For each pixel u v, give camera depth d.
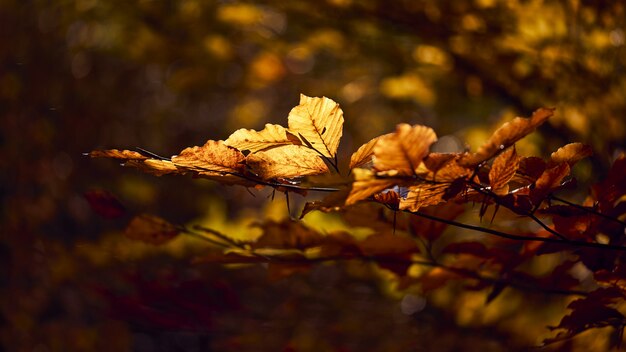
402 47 3.26
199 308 2.33
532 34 2.64
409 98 3.92
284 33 3.71
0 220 6.00
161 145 7.62
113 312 2.38
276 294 3.92
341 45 3.33
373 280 3.38
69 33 6.06
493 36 2.79
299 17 3.19
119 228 7.44
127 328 5.04
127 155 1.72
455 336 2.99
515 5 2.62
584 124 2.61
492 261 2.01
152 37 3.76
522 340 2.81
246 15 3.51
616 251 1.92
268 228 2.02
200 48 3.73
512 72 2.85
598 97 2.51
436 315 3.40
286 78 4.04
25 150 6.26
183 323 2.38
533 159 1.76
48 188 6.54
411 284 2.08
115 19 3.80
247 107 5.68
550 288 2.03
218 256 2.02
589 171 2.66
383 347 2.95
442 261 2.30
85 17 3.99
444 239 3.26
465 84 3.15
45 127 6.20
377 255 2.04
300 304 3.33
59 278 4.28
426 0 2.81
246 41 3.73
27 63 6.21
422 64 3.21
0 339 5.79
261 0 3.26
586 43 2.48
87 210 7.08
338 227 3.16
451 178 1.66
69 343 5.48
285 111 5.94
